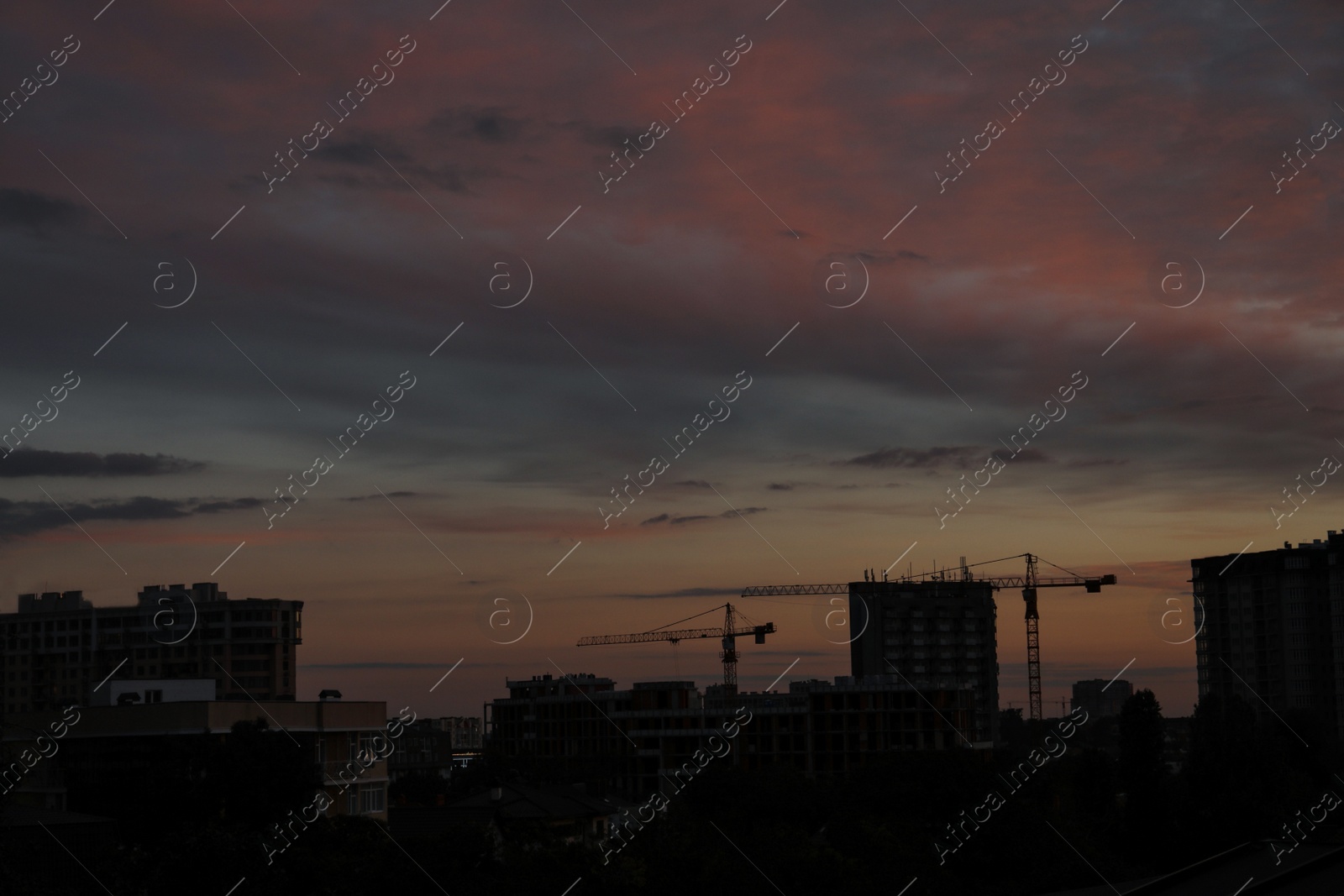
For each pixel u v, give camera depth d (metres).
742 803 85.50
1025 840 72.00
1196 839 75.44
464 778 138.25
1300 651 163.88
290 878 47.62
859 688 148.25
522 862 51.19
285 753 53.81
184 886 44.78
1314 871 37.47
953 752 82.94
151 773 53.34
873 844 64.31
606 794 136.38
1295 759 106.19
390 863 49.16
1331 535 168.62
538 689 183.62
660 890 52.09
